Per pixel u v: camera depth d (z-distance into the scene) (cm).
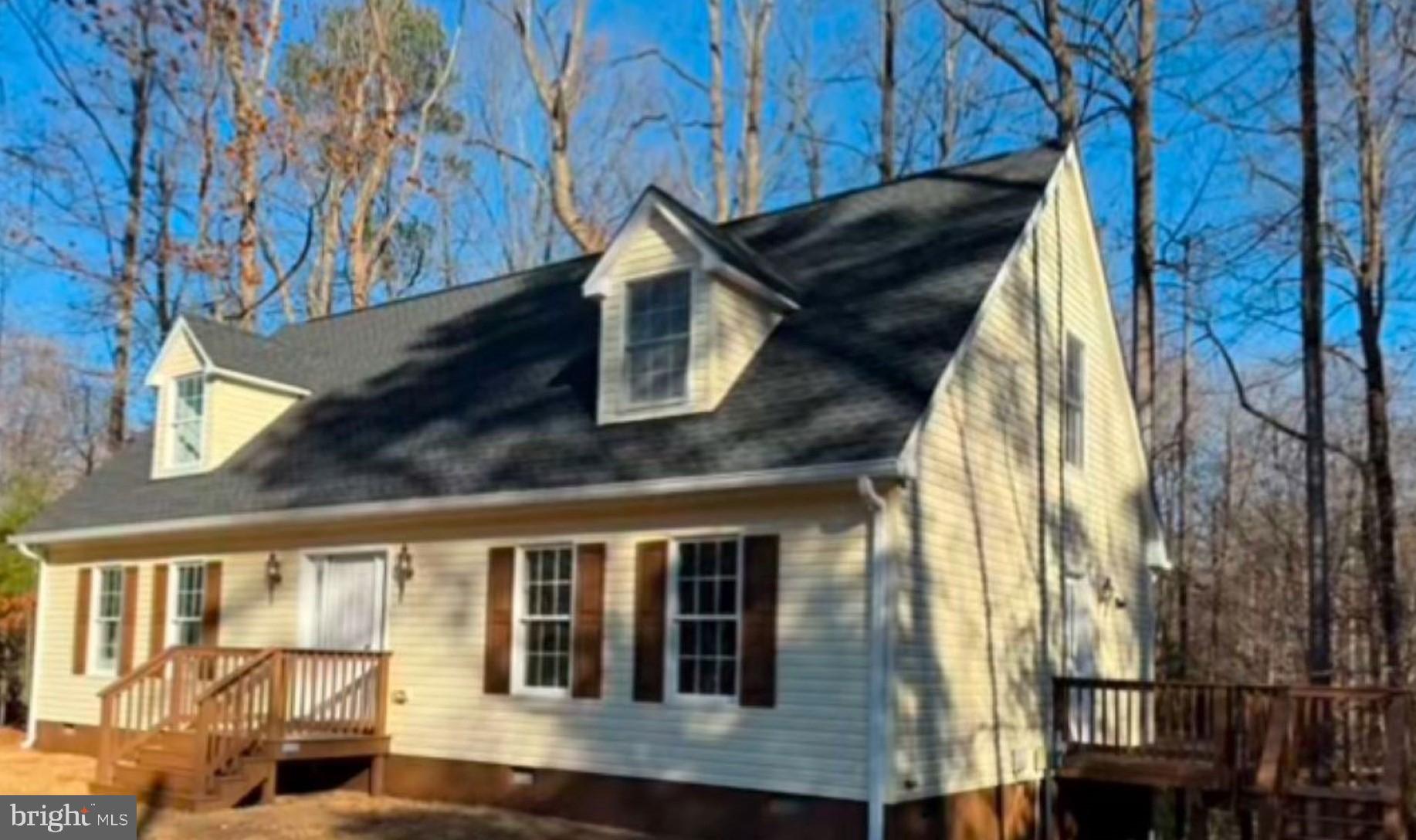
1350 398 2405
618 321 1285
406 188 2994
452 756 1281
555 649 1235
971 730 1137
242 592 1505
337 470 1455
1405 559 1948
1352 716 1276
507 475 1259
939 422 1126
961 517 1155
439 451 1383
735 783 1077
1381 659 1658
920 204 1458
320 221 2936
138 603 1636
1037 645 1288
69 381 3831
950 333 1152
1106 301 1545
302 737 1261
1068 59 2055
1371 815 1038
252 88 2642
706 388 1202
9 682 2167
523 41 2600
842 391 1130
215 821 1137
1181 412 2769
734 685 1105
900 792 1014
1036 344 1355
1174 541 2644
